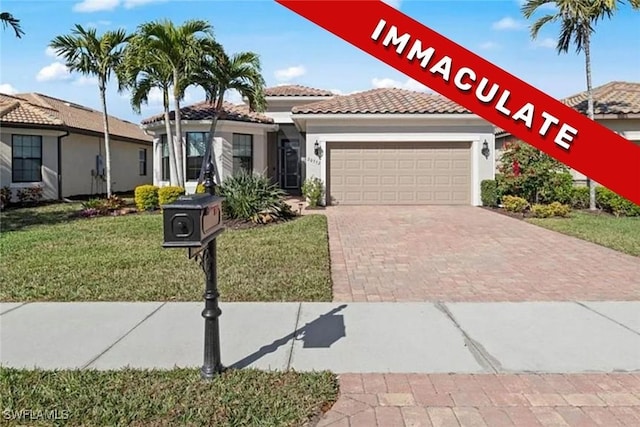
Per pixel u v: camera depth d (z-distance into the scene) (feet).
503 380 13.07
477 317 18.42
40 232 39.17
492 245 34.04
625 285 23.29
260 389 12.38
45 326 17.28
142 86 57.47
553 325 17.48
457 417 11.14
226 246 32.55
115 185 84.89
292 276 24.43
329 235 38.11
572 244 34.32
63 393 12.13
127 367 13.76
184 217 11.50
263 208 44.75
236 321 17.84
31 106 69.87
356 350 15.15
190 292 21.61
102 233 38.50
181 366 13.84
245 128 69.77
